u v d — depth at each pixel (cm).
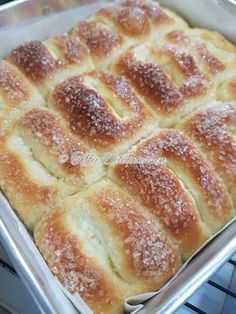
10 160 23
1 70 26
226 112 25
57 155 22
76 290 19
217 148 23
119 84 26
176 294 18
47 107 26
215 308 23
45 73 27
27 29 30
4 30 29
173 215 21
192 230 21
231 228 21
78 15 31
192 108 26
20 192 22
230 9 30
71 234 20
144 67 27
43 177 22
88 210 21
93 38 29
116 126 24
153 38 30
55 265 19
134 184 22
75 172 22
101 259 20
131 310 19
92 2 31
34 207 22
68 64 27
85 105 24
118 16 30
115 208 21
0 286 24
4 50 29
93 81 26
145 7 31
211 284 24
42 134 23
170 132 24
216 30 31
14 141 23
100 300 19
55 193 22
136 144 24
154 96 26
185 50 29
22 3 29
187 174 22
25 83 26
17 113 25
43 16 30
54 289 18
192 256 21
